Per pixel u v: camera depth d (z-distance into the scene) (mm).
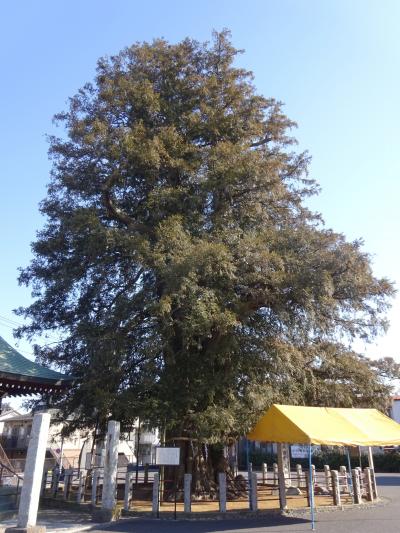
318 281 16359
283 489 15922
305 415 15891
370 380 21266
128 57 23656
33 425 11828
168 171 20875
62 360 19812
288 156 23641
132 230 19312
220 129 22156
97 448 22109
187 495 15180
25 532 10609
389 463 38125
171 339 18828
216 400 17953
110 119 22000
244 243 17734
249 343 18531
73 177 20734
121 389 18250
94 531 12844
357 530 12617
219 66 23781
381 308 18344
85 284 20250
